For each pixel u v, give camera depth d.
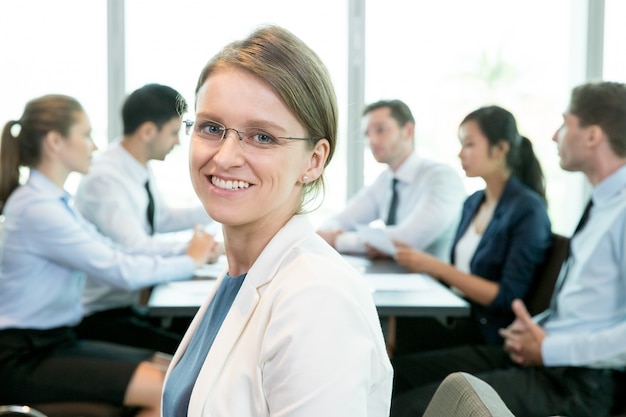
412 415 2.10
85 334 2.81
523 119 4.42
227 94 1.03
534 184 2.89
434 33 4.36
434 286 2.66
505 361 2.40
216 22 4.26
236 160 1.03
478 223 3.00
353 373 0.92
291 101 1.03
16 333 2.27
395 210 3.58
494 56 4.38
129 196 2.98
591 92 2.19
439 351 2.51
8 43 4.12
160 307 2.32
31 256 2.33
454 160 4.41
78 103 2.46
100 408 2.14
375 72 4.38
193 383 1.09
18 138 2.40
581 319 2.19
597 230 2.18
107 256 2.46
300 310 0.95
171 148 3.05
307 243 1.08
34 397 2.17
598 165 2.19
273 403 0.95
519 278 2.66
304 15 4.31
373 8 4.34
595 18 4.35
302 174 1.09
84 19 4.21
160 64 4.28
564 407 2.03
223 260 3.21
